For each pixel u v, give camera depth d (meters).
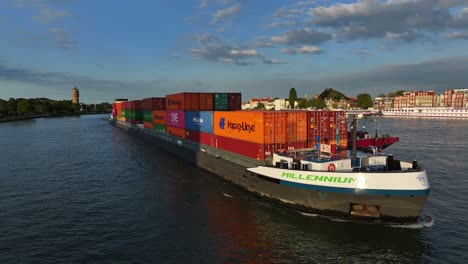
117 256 20.00
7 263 19.19
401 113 191.12
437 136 81.69
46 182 38.59
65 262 19.31
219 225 24.64
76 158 55.75
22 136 94.44
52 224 25.17
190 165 48.69
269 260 19.42
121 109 126.88
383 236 21.91
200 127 46.91
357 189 22.62
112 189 35.22
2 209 28.77
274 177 28.17
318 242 21.47
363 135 55.34
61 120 190.38
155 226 24.64
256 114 31.42
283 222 24.69
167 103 63.72
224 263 19.08
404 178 21.70
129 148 68.25
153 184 37.09
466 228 23.34
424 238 21.72
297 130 32.16
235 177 35.72
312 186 24.72
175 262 19.25
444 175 39.91
